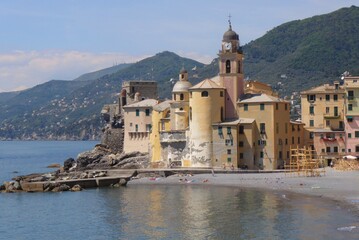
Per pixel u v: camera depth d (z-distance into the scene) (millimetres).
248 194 134375
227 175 167250
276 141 177625
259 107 178250
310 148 181875
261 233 93125
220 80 184625
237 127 177125
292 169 172250
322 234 90562
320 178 152375
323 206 114250
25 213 123250
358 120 179625
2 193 156250
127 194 144500
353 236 88500
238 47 185875
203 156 180250
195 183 158125
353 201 118062
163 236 94250
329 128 186750
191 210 115875
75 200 138625
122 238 94750
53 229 105562
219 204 121812
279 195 130625
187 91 194625
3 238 99750
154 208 120562
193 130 182000
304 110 191875
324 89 191375
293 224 98625
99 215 116500
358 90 179375
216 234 93938
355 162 170875
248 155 177625
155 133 199625
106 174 181500
